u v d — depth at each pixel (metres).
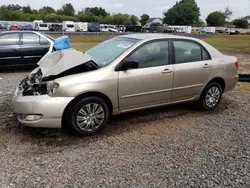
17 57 8.91
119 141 3.81
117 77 4.00
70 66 3.79
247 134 4.15
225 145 3.76
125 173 3.01
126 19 101.81
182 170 3.09
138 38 4.54
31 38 9.12
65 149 3.54
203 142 3.84
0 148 3.52
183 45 4.74
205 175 2.99
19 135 3.91
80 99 3.80
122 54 4.14
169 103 4.70
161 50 4.48
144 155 3.43
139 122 4.54
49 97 3.65
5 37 8.88
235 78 5.44
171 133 4.13
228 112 5.20
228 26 109.38
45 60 4.44
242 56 16.27
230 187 2.78
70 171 3.02
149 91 4.35
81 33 39.97
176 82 4.61
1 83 7.27
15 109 3.79
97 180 2.86
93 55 4.52
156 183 2.83
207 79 4.99
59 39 8.65
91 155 3.39
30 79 4.21
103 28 59.53
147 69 4.28
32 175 2.93
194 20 108.81
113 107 4.11
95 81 3.82
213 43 29.97
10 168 3.05
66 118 3.81
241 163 3.27
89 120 3.91
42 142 3.71
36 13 101.25
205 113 5.10
